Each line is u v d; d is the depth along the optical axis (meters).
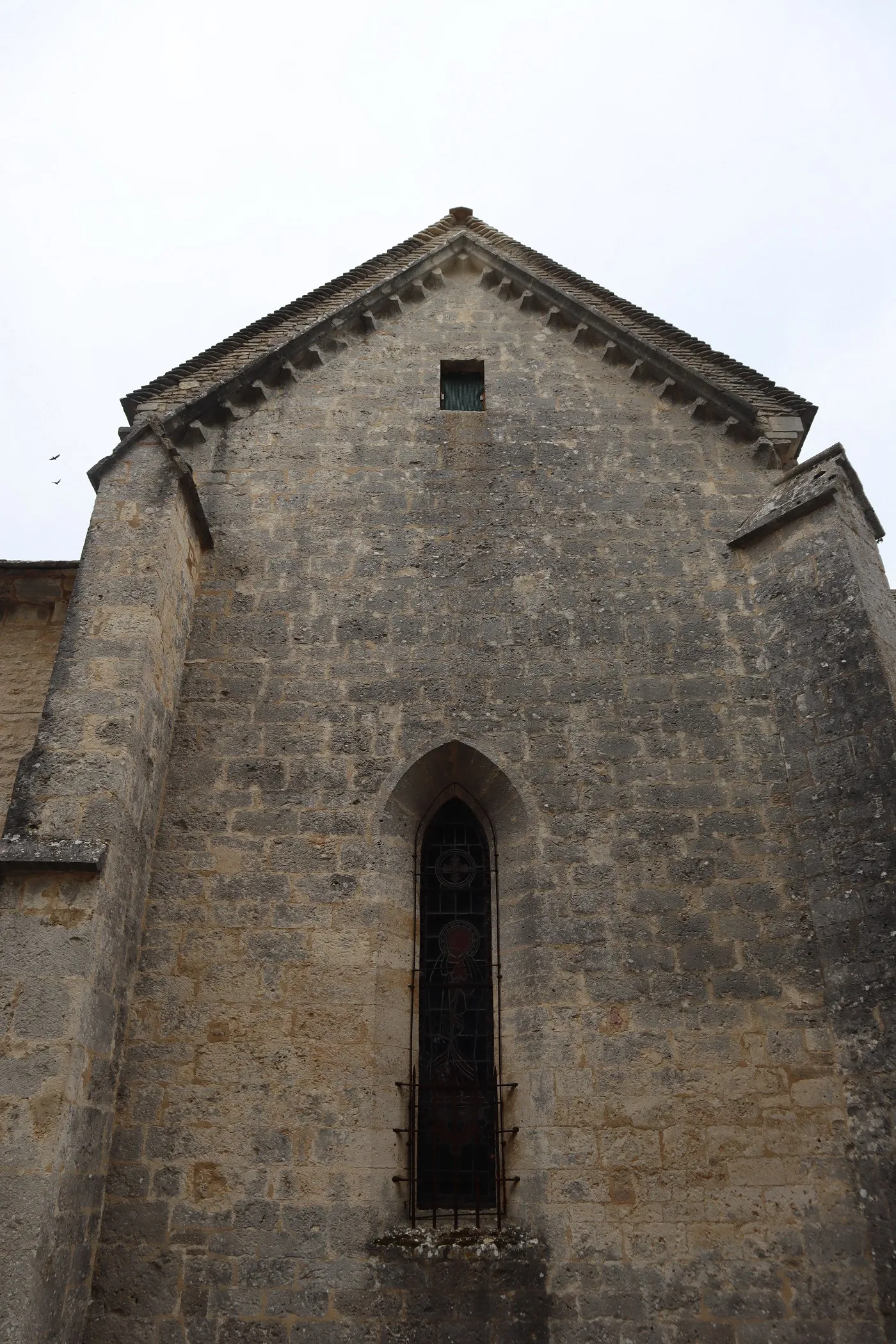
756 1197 8.18
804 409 12.71
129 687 9.09
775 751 10.12
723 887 9.44
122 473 10.56
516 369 13.25
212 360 13.51
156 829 9.62
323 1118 8.46
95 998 7.93
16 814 8.37
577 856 9.62
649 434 12.56
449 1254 8.04
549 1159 8.38
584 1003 8.95
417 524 11.70
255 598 11.11
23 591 11.75
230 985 8.95
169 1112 8.43
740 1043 8.76
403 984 9.37
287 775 9.98
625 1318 7.82
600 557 11.46
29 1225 6.80
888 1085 8.17
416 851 10.12
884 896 8.76
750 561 11.35
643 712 10.38
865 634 9.93
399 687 10.54
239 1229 8.05
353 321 13.50
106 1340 7.64
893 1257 7.70
